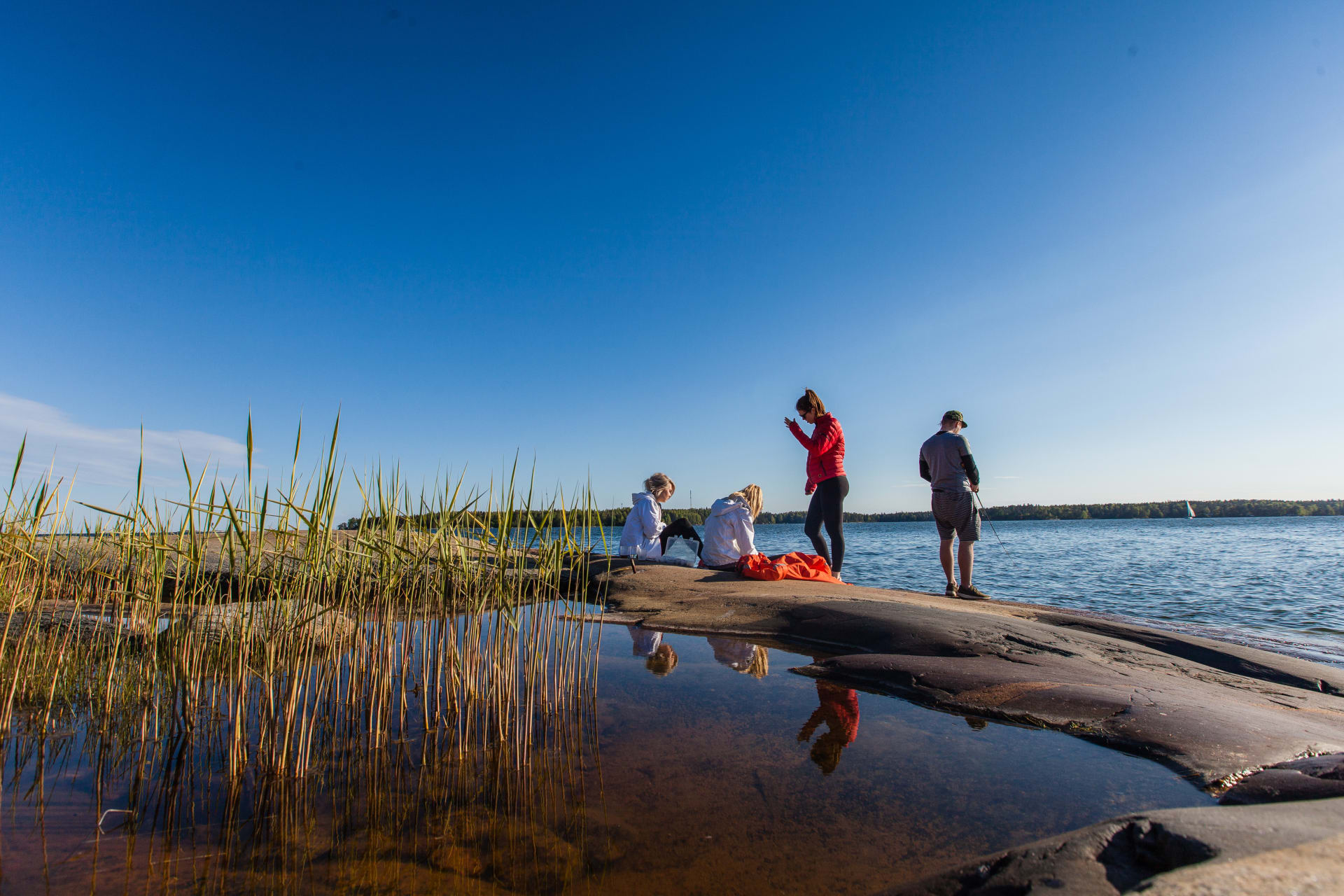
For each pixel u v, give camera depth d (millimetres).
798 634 5086
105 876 1850
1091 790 2268
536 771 2580
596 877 1784
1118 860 1526
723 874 1773
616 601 6582
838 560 7781
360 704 3396
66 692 3584
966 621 4695
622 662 4406
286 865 1909
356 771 2666
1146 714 2877
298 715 3387
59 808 2334
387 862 1910
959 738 2848
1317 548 19375
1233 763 2375
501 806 2273
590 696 3615
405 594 3965
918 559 18328
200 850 2018
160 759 2830
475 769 2641
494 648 3516
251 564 3006
